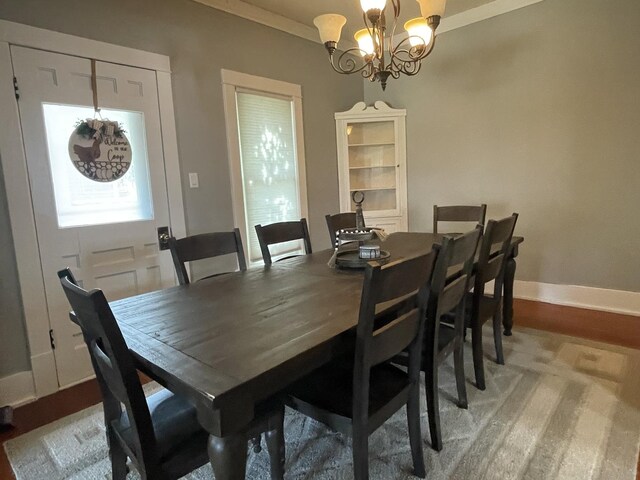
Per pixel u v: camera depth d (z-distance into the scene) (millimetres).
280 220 3701
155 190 2748
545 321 3045
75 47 2318
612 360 2350
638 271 3088
